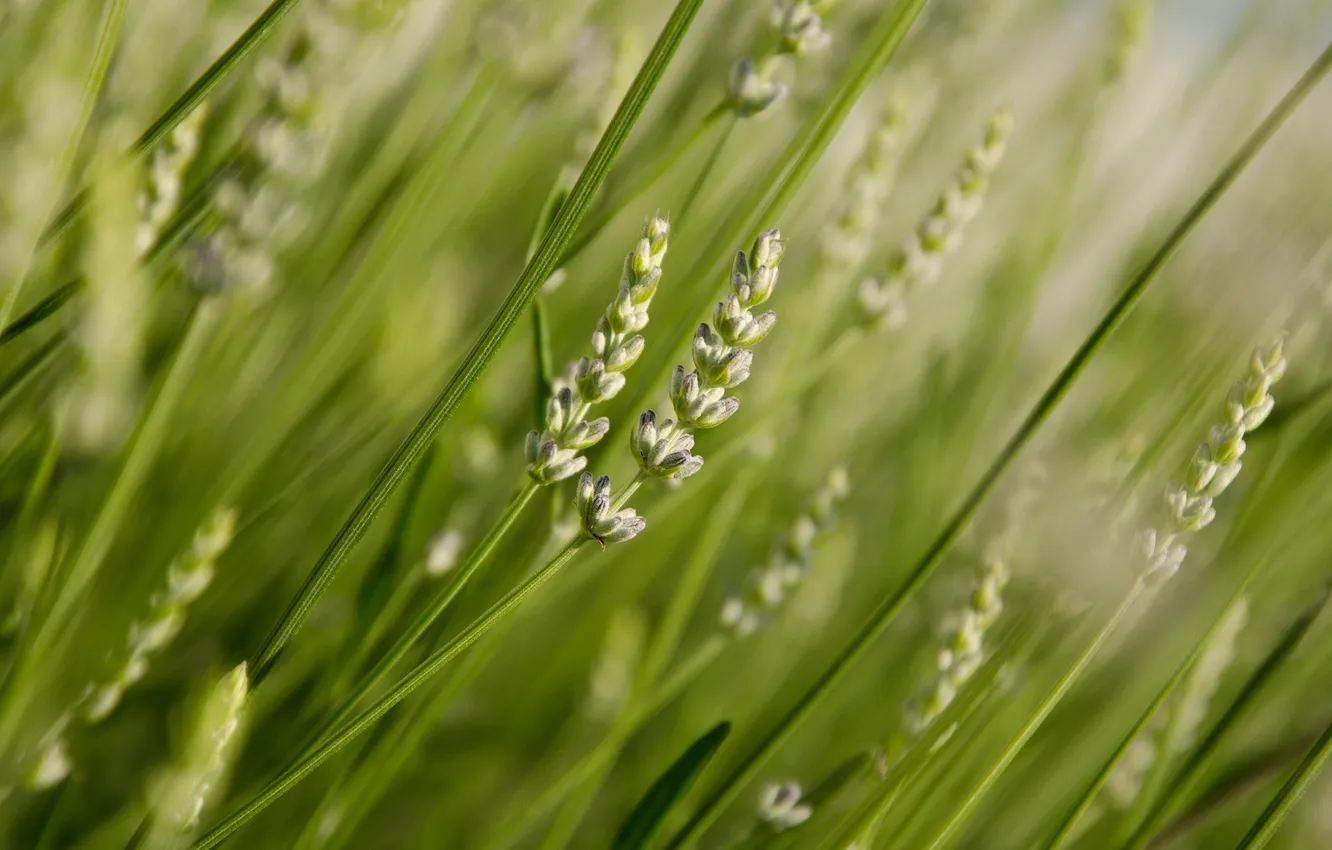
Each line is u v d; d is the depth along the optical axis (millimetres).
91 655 589
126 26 600
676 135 686
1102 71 768
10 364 594
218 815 599
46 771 533
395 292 646
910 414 918
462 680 576
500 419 727
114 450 558
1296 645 573
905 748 571
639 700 619
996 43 925
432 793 709
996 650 568
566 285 755
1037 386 849
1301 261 646
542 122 731
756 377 740
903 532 844
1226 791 630
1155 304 808
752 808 720
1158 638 671
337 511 677
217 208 552
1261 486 645
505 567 645
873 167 631
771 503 854
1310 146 780
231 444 635
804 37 553
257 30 524
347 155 670
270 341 640
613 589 769
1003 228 924
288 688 645
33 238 499
